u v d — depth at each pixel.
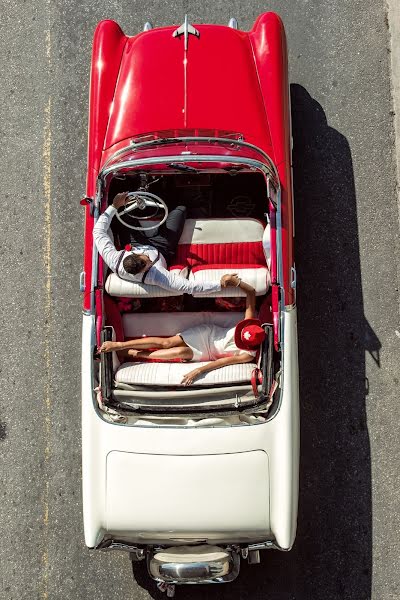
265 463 4.74
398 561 5.71
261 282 4.93
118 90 5.62
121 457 4.77
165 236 5.11
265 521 4.72
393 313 6.11
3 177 6.65
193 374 4.60
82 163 6.60
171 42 5.61
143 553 5.06
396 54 6.41
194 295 4.90
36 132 6.68
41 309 6.41
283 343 4.91
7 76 6.80
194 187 5.61
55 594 5.88
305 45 6.55
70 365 6.29
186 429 4.73
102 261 5.01
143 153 5.07
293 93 6.50
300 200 6.34
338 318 6.15
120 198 5.04
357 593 5.69
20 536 6.01
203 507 4.69
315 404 6.03
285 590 5.73
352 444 5.94
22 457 6.16
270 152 5.39
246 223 5.17
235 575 4.94
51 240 6.51
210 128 5.39
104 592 5.85
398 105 6.34
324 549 5.79
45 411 6.22
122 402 4.68
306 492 5.90
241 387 4.60
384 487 5.84
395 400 5.97
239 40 5.65
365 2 6.56
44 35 6.80
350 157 6.36
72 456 6.12
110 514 4.74
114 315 5.06
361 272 6.20
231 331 4.90
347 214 6.29
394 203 6.26
